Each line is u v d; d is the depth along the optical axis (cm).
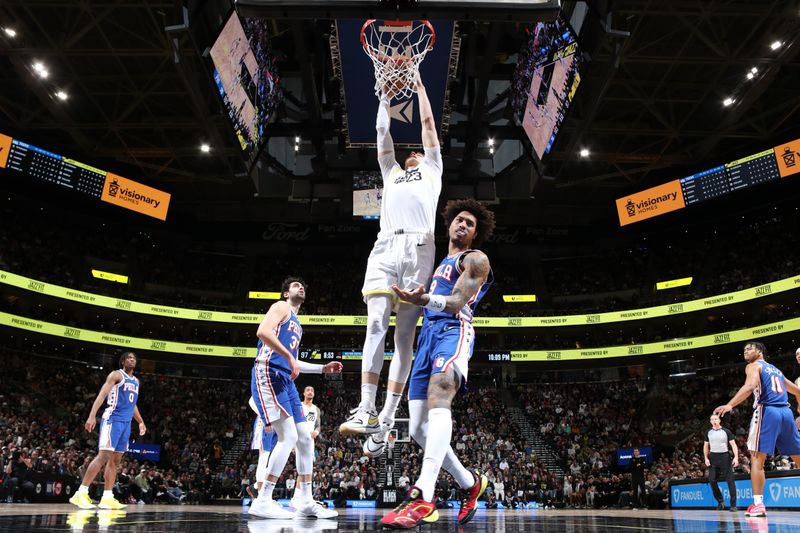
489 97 3297
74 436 3028
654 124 3106
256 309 3938
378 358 485
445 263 426
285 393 627
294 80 3381
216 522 435
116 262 4041
